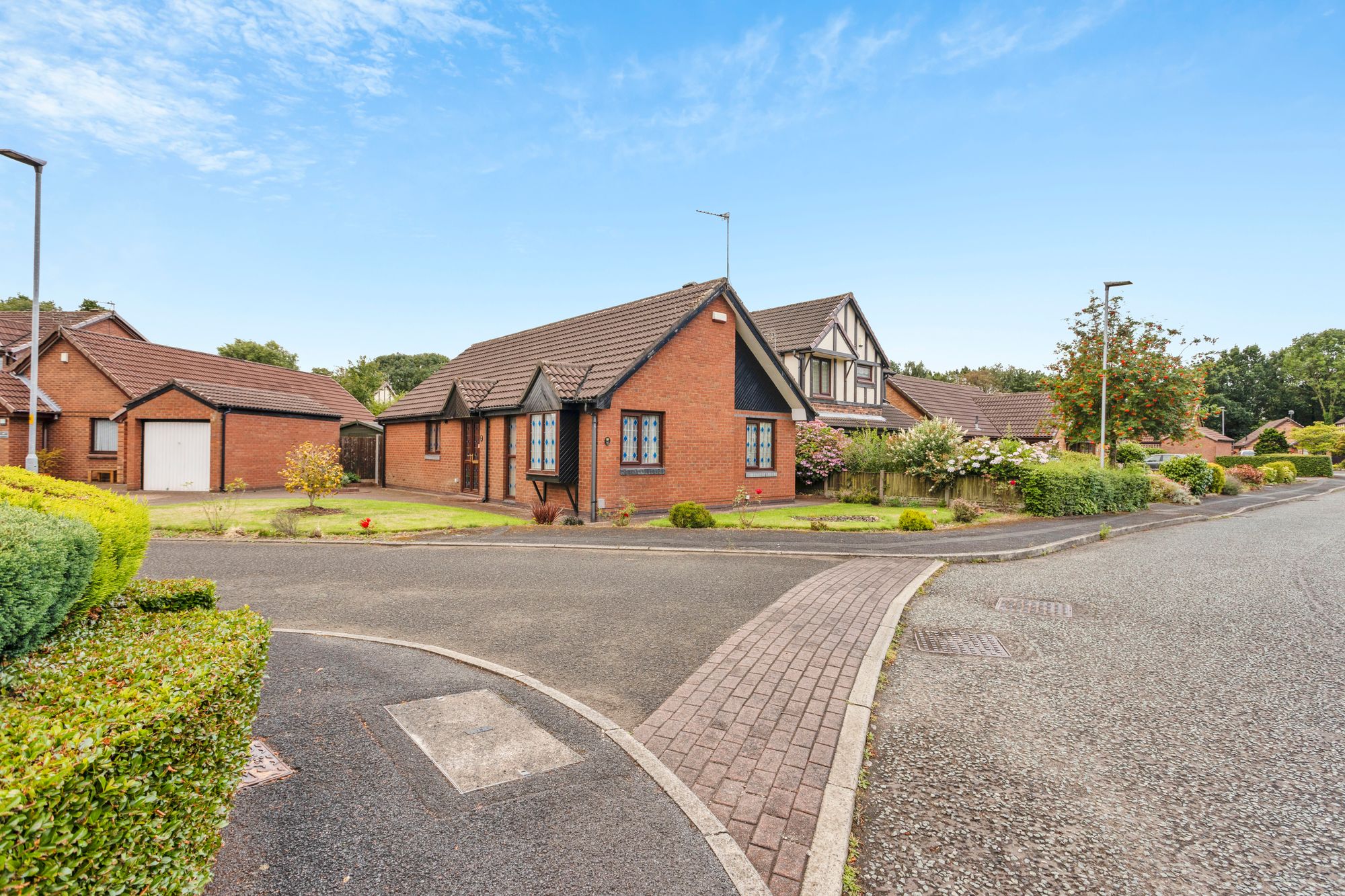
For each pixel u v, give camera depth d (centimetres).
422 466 2211
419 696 476
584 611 726
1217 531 1625
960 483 1853
